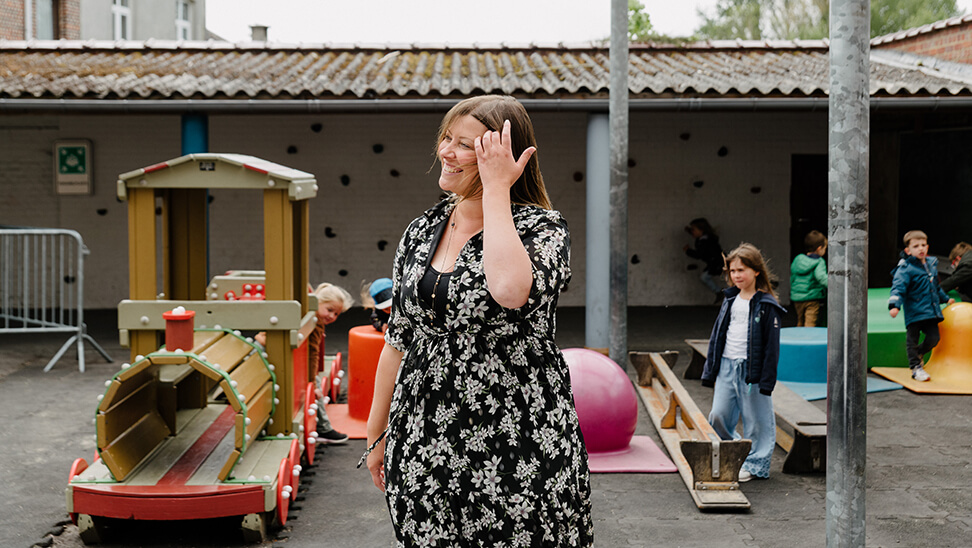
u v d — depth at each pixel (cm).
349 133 1418
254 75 1128
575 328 1227
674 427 676
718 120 1427
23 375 895
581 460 238
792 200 1445
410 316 236
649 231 1439
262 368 522
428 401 229
